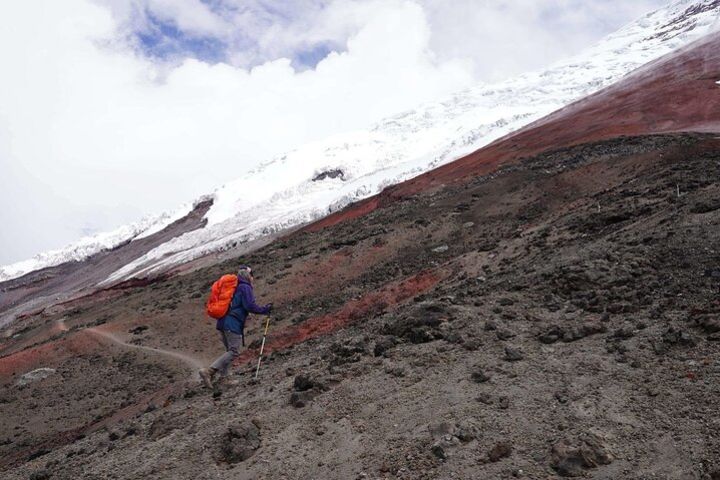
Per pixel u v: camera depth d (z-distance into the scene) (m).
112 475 7.02
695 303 7.54
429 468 5.57
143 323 32.47
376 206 48.00
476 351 7.79
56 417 23.52
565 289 9.39
